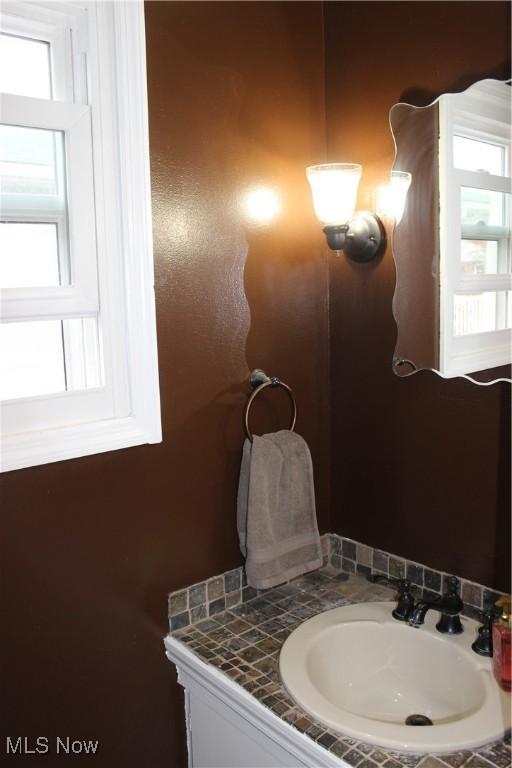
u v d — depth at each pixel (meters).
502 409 1.43
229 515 1.64
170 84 1.43
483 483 1.49
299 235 1.71
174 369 1.50
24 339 1.38
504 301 1.36
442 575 1.59
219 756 1.48
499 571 1.48
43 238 1.36
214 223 1.53
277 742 1.27
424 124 1.47
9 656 1.32
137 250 1.40
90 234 1.36
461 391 1.50
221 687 1.37
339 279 1.75
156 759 1.57
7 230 1.31
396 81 1.55
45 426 1.33
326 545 1.85
